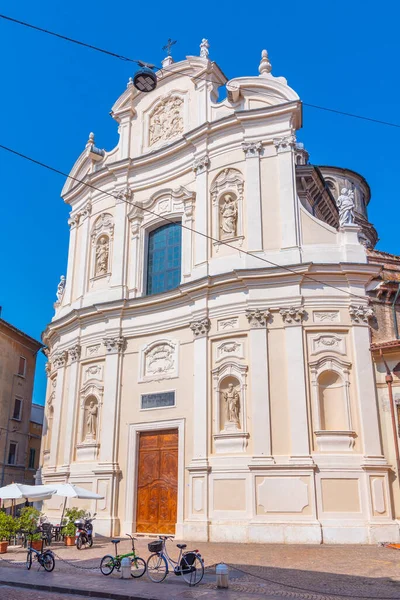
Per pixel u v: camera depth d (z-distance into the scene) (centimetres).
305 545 1716
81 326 2575
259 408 1948
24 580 1254
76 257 2842
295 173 2317
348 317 2022
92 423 2394
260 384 1975
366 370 1950
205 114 2505
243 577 1209
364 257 2086
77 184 2900
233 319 2112
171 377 2222
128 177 2697
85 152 2884
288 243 2133
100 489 2214
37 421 4281
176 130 2641
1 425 3391
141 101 2817
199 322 2166
